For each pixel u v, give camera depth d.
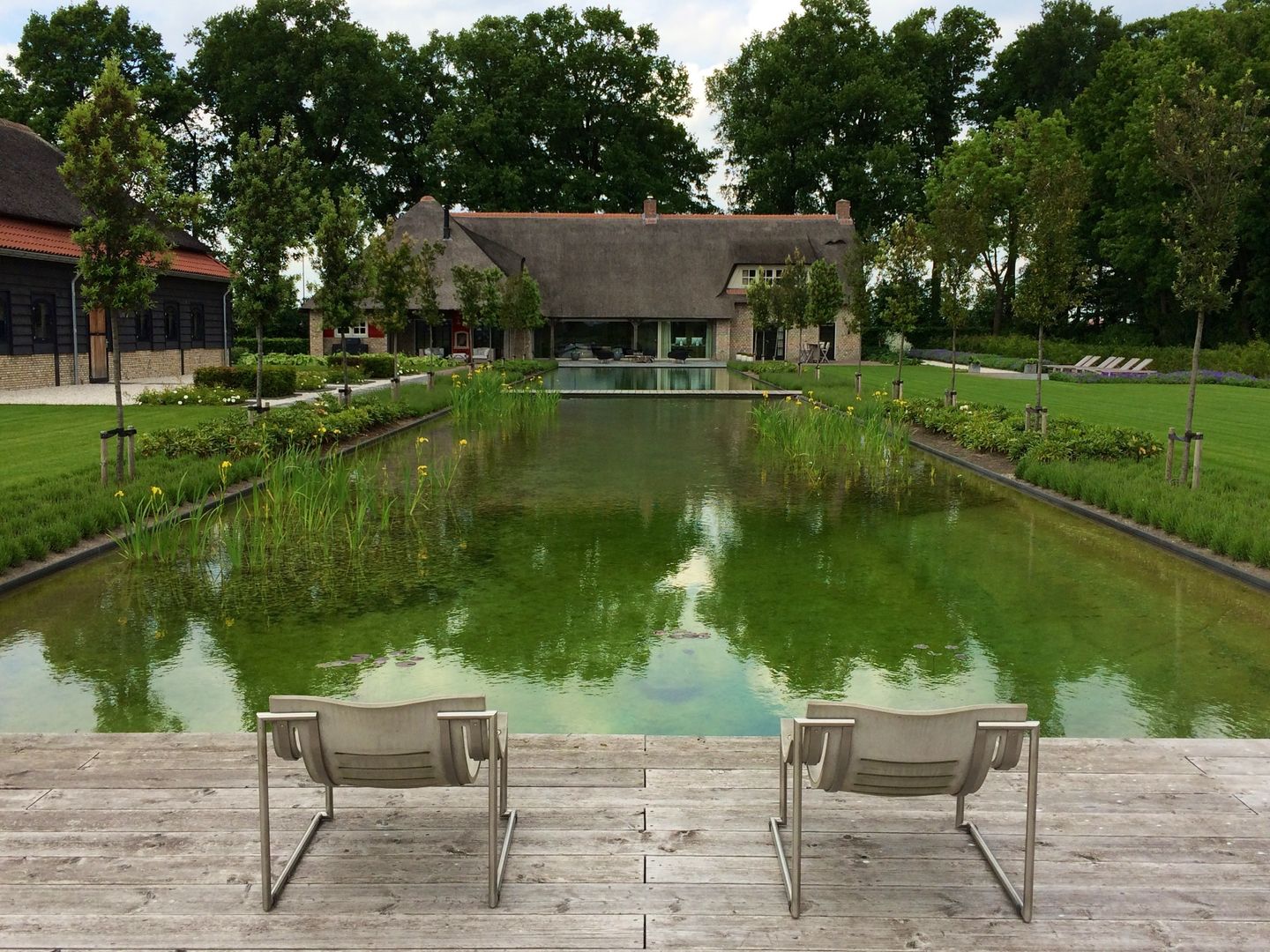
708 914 3.24
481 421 20.94
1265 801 4.09
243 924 3.16
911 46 59.22
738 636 6.80
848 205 52.31
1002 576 8.41
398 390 22.50
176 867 3.51
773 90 58.72
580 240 50.44
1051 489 12.23
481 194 54.47
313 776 3.26
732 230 51.25
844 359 49.94
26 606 7.36
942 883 3.44
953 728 3.11
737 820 3.90
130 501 9.89
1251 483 11.34
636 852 3.64
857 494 12.44
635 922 3.19
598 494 12.28
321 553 9.08
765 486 12.98
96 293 10.50
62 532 8.60
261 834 3.22
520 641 6.64
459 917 3.21
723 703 5.57
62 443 14.38
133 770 4.33
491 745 3.21
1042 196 15.28
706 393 27.84
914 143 61.00
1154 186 43.72
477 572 8.43
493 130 53.88
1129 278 50.25
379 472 13.66
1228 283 46.44
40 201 25.62
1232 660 6.33
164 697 5.61
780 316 38.69
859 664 6.24
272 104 48.81
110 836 3.74
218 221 47.69
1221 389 30.48
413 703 3.11
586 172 55.91
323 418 16.11
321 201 19.73
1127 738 4.87
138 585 7.91
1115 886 3.43
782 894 3.37
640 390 28.86
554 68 55.50
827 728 3.13
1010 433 15.09
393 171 54.44
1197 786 4.23
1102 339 51.62
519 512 11.07
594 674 6.03
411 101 53.25
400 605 7.46
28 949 3.02
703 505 11.58
